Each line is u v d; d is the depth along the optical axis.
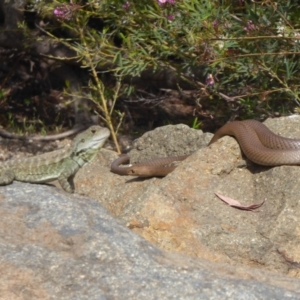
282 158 11.37
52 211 9.21
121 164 13.34
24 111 21.73
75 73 21.08
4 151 19.44
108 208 12.25
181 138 13.43
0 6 21.02
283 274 9.88
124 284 8.16
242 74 15.54
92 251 8.60
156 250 8.82
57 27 18.02
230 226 10.93
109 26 17.16
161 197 11.16
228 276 8.51
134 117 20.62
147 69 17.98
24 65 22.73
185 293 8.09
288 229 10.70
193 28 14.14
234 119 17.28
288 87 14.77
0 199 9.52
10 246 8.63
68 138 20.17
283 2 14.42
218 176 11.67
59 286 8.17
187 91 20.83
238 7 14.72
